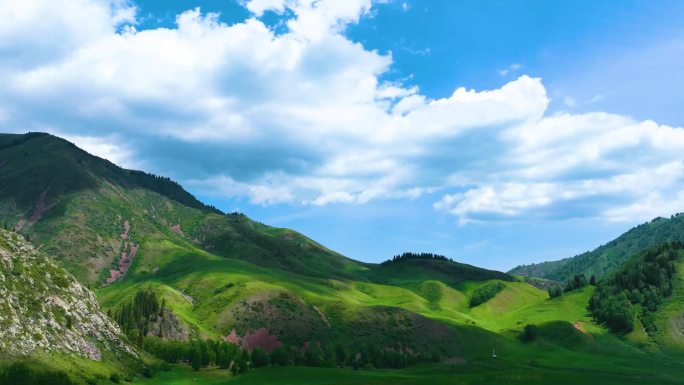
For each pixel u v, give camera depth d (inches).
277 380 5792.3
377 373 6697.8
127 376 5315.0
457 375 6141.7
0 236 6003.9
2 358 4252.0
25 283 5482.3
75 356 4987.7
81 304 6048.2
